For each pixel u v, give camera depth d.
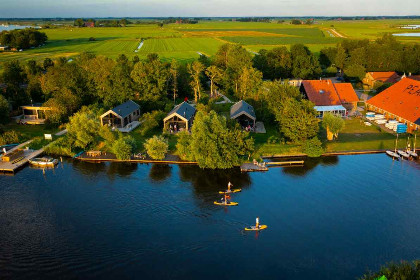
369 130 90.56
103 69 117.69
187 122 89.81
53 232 50.19
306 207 57.09
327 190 62.56
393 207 56.88
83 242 47.97
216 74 130.75
